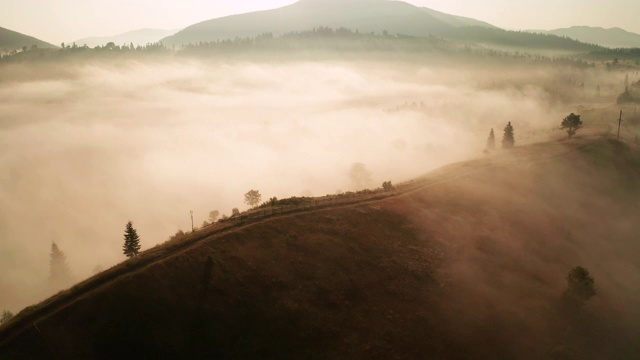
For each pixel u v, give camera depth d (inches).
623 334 2999.5
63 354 2100.1
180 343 2272.4
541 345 2728.8
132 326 2273.6
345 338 2476.6
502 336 2731.3
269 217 3312.0
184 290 2501.2
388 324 2620.6
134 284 2456.9
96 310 2297.0
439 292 2960.1
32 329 2170.3
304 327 2479.1
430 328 2659.9
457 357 2522.1
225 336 2347.4
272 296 2603.3
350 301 2711.6
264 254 2878.9
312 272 2842.0
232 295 2534.5
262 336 2390.5
